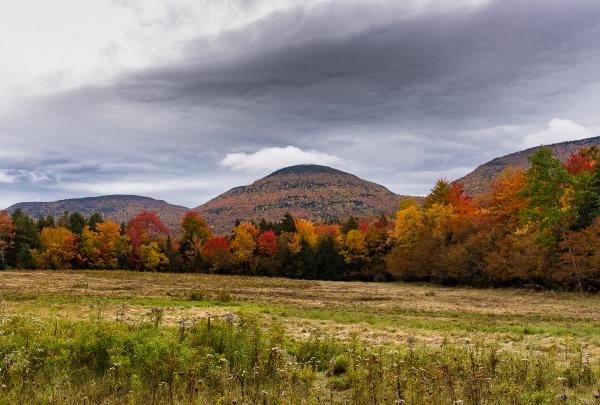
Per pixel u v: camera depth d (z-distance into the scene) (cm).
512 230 5247
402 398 704
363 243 7975
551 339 1625
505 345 1491
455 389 798
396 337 1606
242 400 716
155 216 10525
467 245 5447
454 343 1456
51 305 2397
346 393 828
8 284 4081
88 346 938
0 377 775
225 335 1079
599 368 1011
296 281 6575
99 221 10250
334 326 1873
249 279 6569
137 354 871
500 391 795
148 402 701
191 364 842
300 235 8725
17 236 8219
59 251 7856
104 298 2959
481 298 3900
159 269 8762
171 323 1678
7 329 1112
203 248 8862
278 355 938
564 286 4369
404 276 6894
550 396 792
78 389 773
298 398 743
